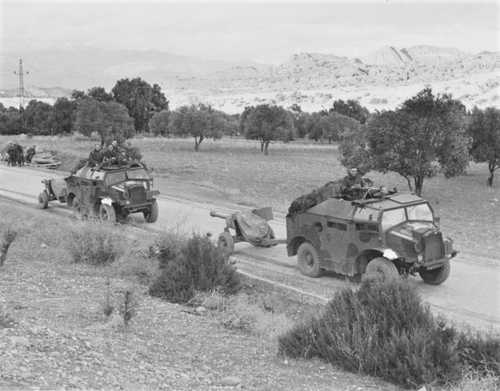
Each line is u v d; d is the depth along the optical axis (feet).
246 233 49.32
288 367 23.99
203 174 140.05
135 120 318.65
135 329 27.04
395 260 38.96
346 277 40.57
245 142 299.99
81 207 66.03
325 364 24.76
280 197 104.12
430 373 22.13
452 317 33.86
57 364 19.13
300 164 190.80
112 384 18.26
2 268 38.34
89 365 19.72
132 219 68.44
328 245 41.70
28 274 37.29
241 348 26.21
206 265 37.22
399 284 26.91
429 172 109.81
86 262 43.70
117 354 21.90
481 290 39.75
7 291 31.78
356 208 39.86
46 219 60.44
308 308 35.12
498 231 70.69
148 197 65.00
